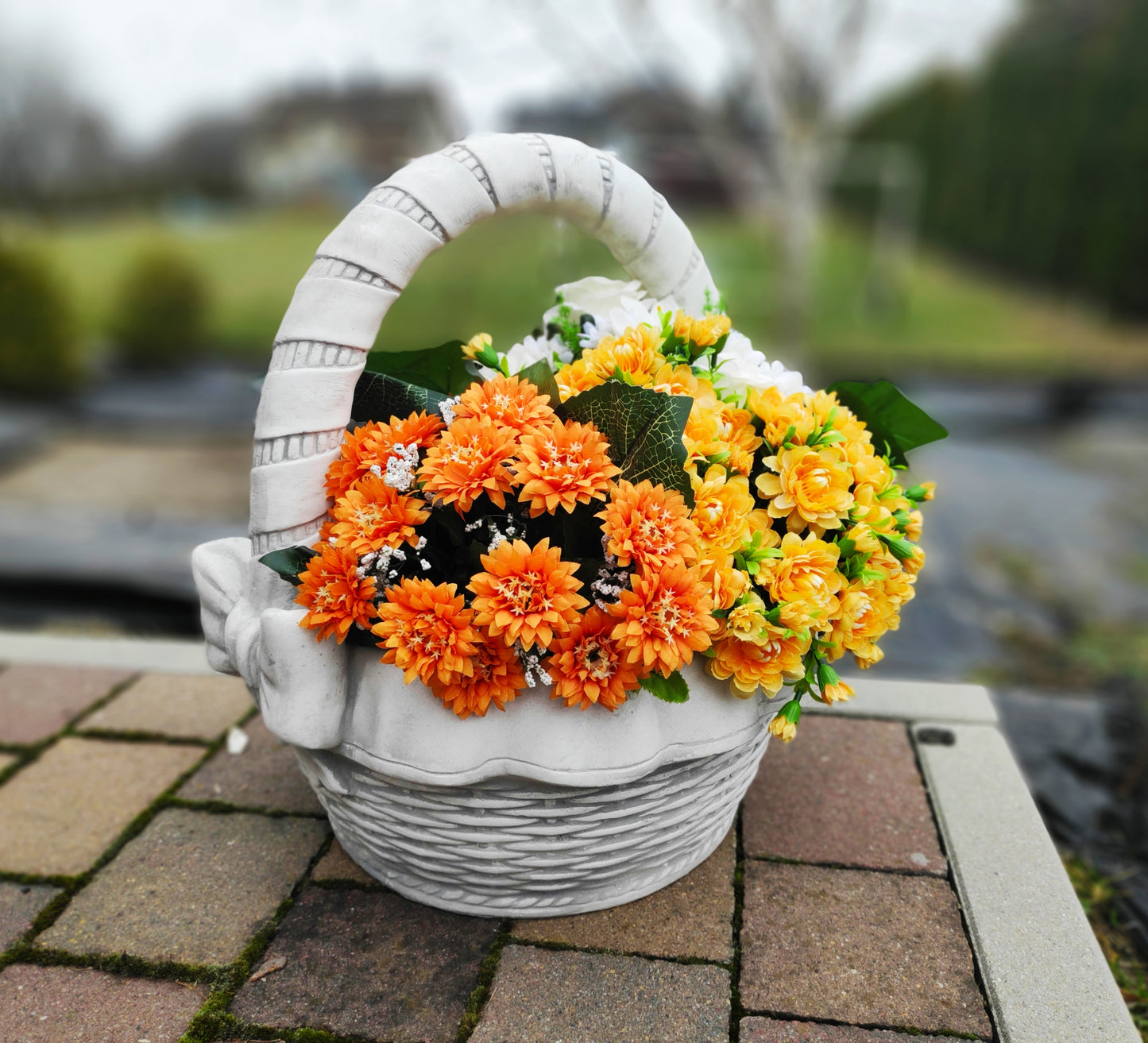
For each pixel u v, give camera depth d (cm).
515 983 65
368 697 61
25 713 97
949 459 275
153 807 83
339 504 58
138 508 215
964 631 158
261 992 65
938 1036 63
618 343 62
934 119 691
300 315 60
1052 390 380
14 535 192
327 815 80
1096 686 138
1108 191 521
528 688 59
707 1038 62
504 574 54
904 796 84
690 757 62
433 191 60
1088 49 525
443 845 64
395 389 63
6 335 354
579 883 68
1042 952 68
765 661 60
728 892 73
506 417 56
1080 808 104
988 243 630
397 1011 64
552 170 63
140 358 449
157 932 70
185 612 160
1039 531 210
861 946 69
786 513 61
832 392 71
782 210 399
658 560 54
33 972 67
